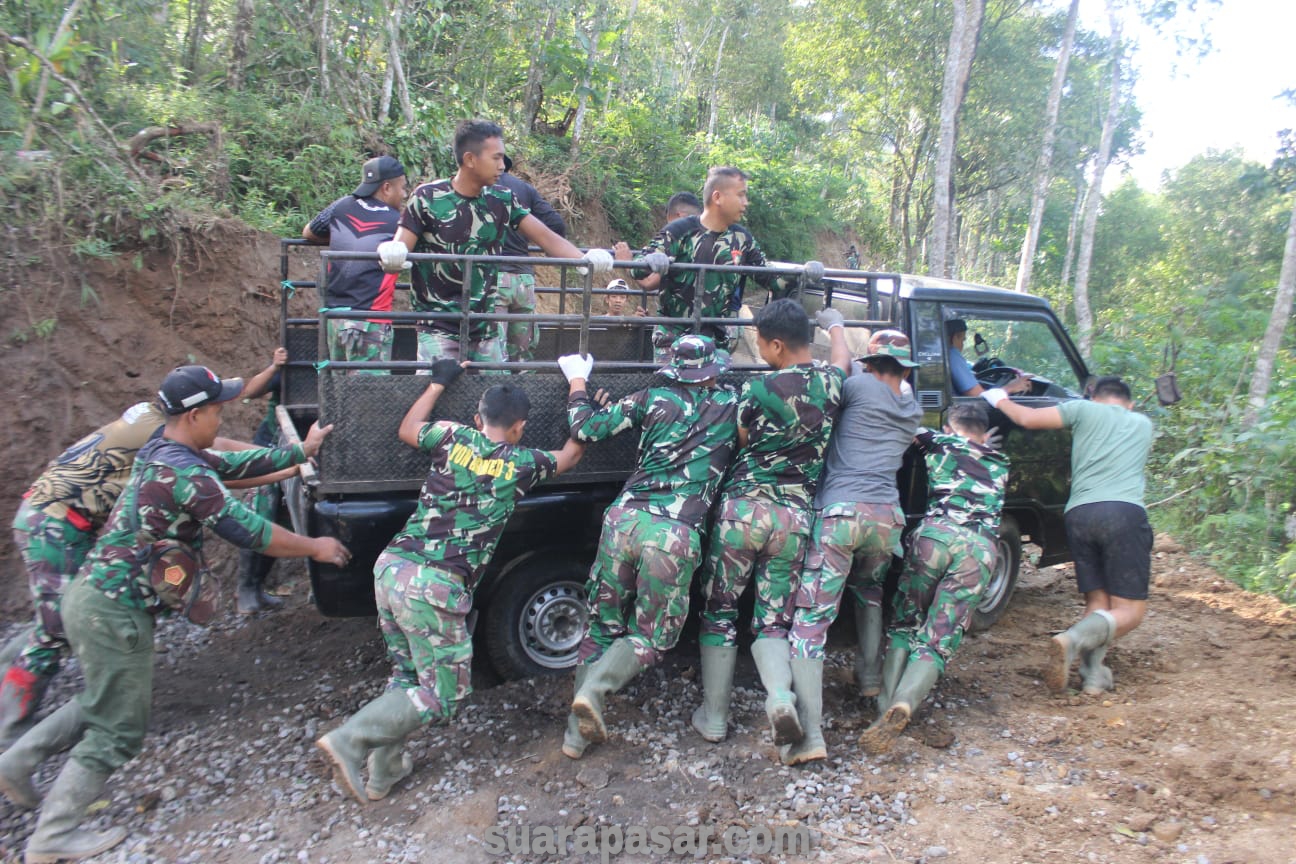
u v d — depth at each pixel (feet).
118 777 11.67
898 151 77.61
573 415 12.28
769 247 62.54
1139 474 15.47
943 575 13.53
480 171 13.07
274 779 11.71
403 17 30.40
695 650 16.03
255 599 16.38
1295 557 20.29
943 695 14.92
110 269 18.98
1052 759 12.86
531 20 37.78
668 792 11.64
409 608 11.02
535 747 12.62
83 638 10.21
